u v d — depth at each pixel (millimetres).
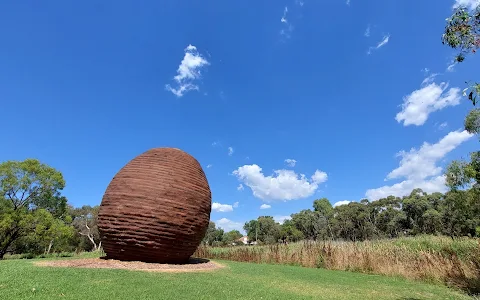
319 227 60406
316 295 7543
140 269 9250
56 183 26703
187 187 11258
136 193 10578
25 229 24234
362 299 7496
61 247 30047
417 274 11953
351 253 14969
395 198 58875
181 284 7266
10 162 24844
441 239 17812
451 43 4883
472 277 10469
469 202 10328
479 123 8430
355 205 61125
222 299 6168
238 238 96688
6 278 6707
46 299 5277
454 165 9898
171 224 10570
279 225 72688
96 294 5785
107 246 10734
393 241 20109
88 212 52719
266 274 10656
